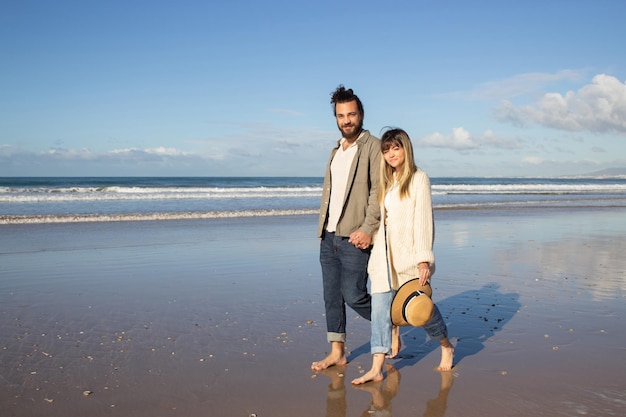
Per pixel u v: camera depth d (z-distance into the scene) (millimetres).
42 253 9461
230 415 3059
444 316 5309
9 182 59812
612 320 5152
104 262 8531
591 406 3186
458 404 3238
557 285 6816
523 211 20438
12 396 3273
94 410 3088
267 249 10055
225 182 77375
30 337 4531
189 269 7926
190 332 4711
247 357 4074
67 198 24828
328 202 3961
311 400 3297
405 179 3609
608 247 10445
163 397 3289
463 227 14195
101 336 4578
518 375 3719
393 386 3535
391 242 3697
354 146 3850
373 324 3689
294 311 5484
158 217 16609
